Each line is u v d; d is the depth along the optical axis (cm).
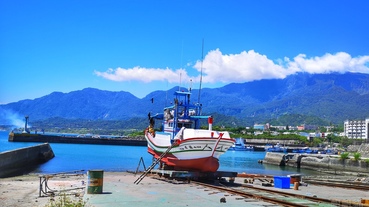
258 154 11850
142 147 12925
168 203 1565
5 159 3766
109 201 1570
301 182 2822
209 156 2500
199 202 1611
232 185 2428
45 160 5700
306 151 12281
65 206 1191
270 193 2030
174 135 2852
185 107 2978
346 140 18962
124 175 3147
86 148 10869
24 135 12950
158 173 2736
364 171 5578
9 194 1828
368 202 1741
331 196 2125
